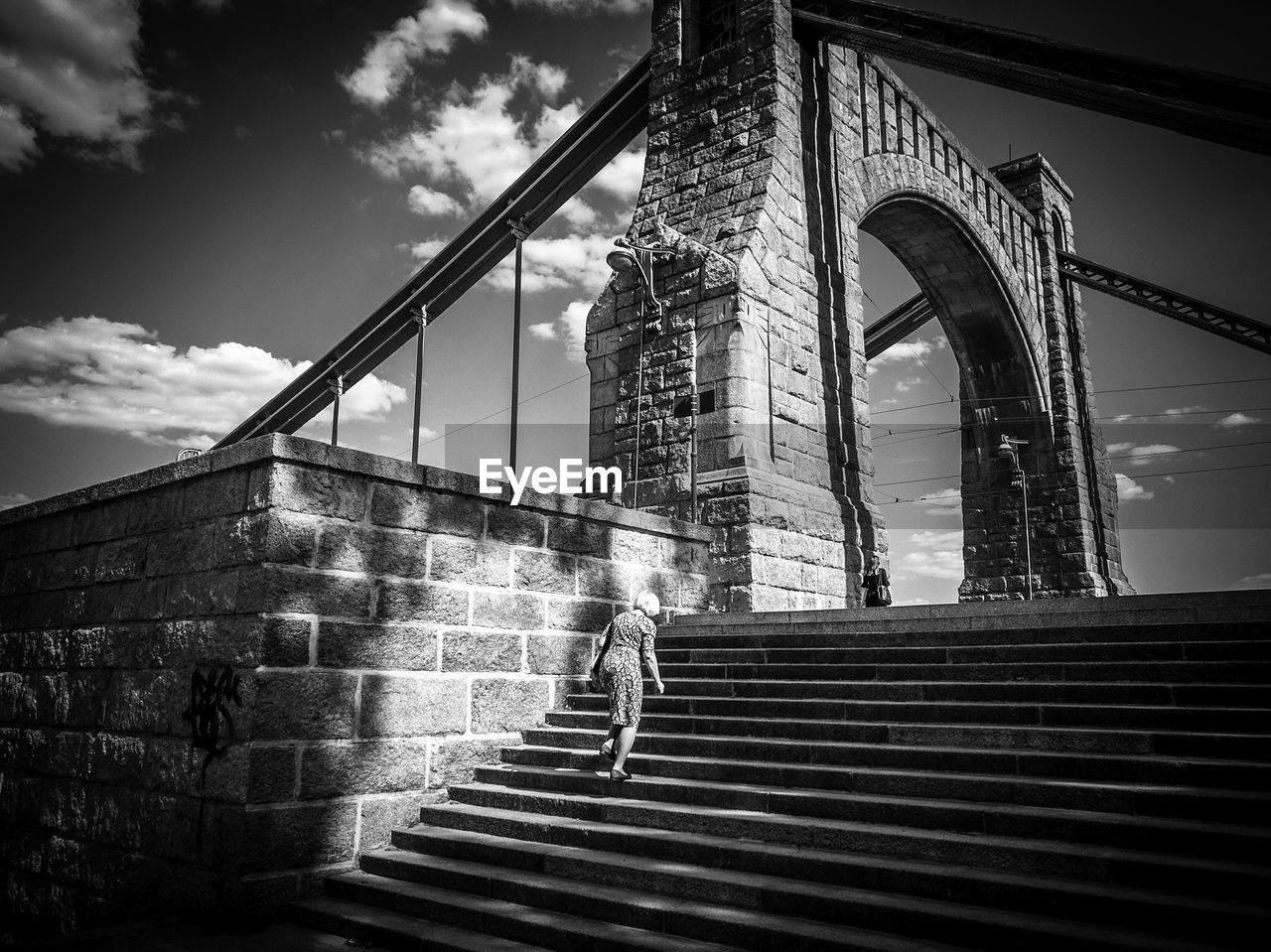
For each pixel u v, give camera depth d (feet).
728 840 19.70
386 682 24.79
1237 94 51.34
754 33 62.54
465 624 27.20
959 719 22.48
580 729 27.81
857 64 70.95
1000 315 94.07
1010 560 93.91
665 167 64.18
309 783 22.58
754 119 60.64
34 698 29.84
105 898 24.89
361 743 23.95
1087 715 20.86
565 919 18.30
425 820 24.89
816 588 53.06
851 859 17.60
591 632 31.53
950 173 84.69
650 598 25.12
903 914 15.62
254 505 23.22
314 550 23.57
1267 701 19.72
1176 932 14.10
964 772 20.25
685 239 57.31
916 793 19.72
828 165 64.54
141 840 24.06
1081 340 101.65
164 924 21.26
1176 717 19.83
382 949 19.07
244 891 20.79
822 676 26.89
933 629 28.68
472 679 27.17
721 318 53.57
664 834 20.48
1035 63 58.54
